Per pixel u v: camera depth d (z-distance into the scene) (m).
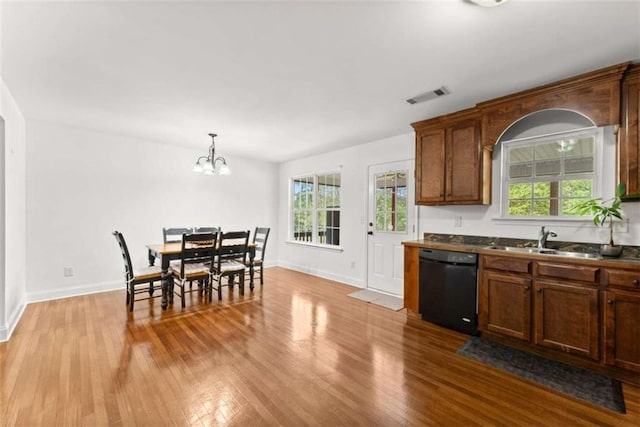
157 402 1.78
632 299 1.94
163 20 1.69
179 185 4.87
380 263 4.34
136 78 2.43
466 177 3.06
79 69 2.28
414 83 2.51
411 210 3.96
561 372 2.15
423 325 3.04
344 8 1.58
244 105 3.02
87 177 4.01
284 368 2.19
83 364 2.20
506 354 2.42
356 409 1.75
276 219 6.32
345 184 4.89
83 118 3.48
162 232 4.67
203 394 1.87
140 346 2.50
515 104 2.66
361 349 2.50
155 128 3.87
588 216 2.52
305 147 4.88
